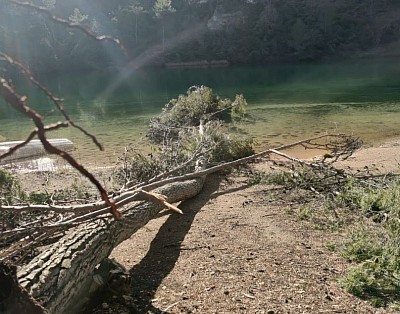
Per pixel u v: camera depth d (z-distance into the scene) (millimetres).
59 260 4160
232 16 68438
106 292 4656
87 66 54500
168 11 65875
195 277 5148
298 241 6148
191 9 69062
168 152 9570
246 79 40031
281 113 20266
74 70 53219
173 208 3227
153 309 4520
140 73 52562
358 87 30359
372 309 4492
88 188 8805
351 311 4461
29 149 11719
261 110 21281
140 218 5918
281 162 11219
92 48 53438
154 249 5984
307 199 7992
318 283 4977
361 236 5902
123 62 57281
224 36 67562
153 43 63500
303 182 8602
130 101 27453
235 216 7223
